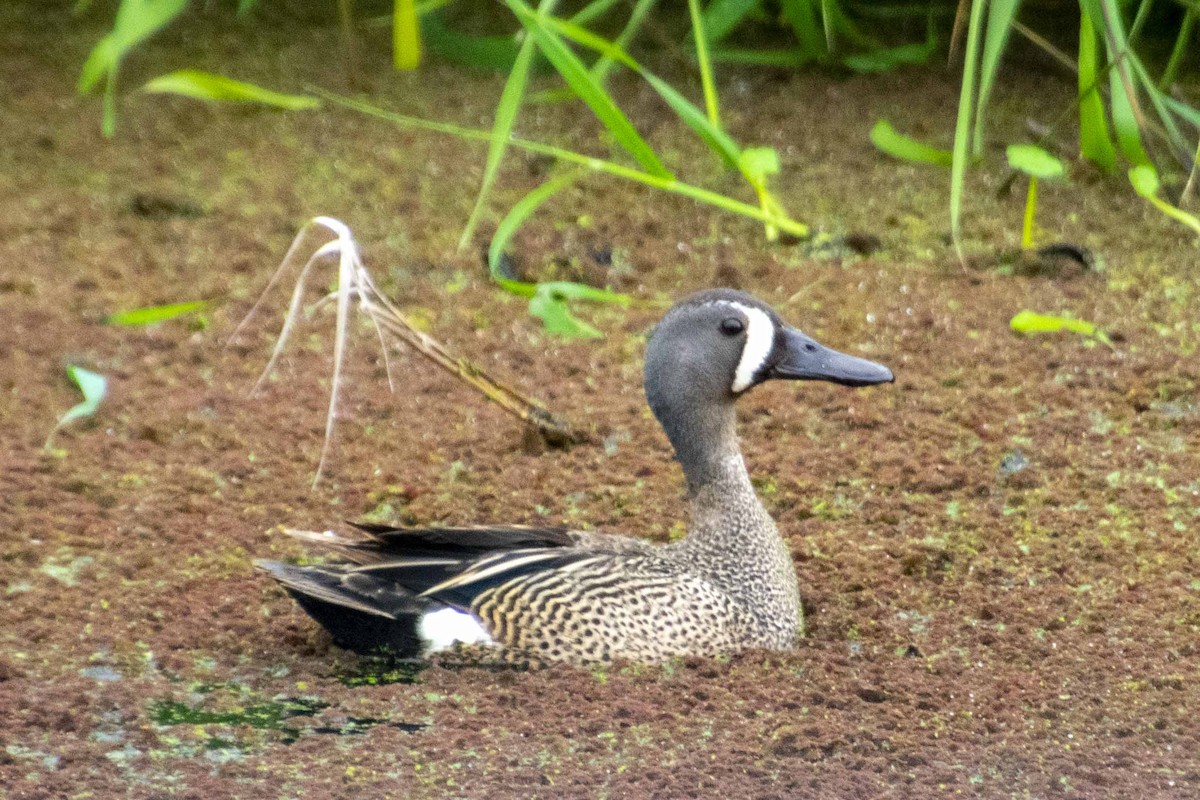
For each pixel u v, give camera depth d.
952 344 13.58
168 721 8.59
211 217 15.42
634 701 8.77
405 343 13.59
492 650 9.11
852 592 10.29
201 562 10.51
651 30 19.03
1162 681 9.17
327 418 12.28
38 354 13.13
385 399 12.80
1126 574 10.48
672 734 8.48
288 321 10.31
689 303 9.84
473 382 11.81
